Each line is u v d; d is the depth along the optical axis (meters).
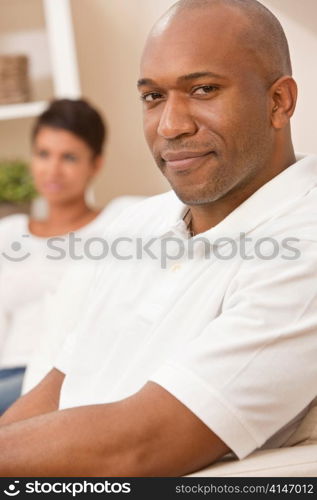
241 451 1.20
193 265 1.40
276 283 1.22
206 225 1.46
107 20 3.44
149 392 1.20
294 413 1.22
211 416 1.18
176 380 1.19
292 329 1.19
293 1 1.62
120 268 1.57
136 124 3.46
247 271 1.27
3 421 1.65
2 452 1.19
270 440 1.32
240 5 1.30
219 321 1.24
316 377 1.21
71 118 3.07
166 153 1.33
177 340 1.34
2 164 3.70
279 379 1.19
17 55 3.64
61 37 3.45
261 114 1.31
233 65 1.27
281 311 1.20
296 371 1.19
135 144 3.47
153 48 1.31
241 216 1.35
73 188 3.07
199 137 1.29
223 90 1.27
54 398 1.65
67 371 1.64
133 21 3.25
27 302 3.02
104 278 1.63
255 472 1.19
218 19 1.27
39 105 3.65
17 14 4.02
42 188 3.12
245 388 1.19
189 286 1.38
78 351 1.55
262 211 1.35
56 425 1.20
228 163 1.30
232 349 1.20
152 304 1.44
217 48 1.26
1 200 3.64
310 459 1.22
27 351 2.92
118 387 1.38
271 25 1.31
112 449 1.18
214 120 1.28
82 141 3.08
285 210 1.33
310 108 1.66
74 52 3.45
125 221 1.75
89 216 3.12
